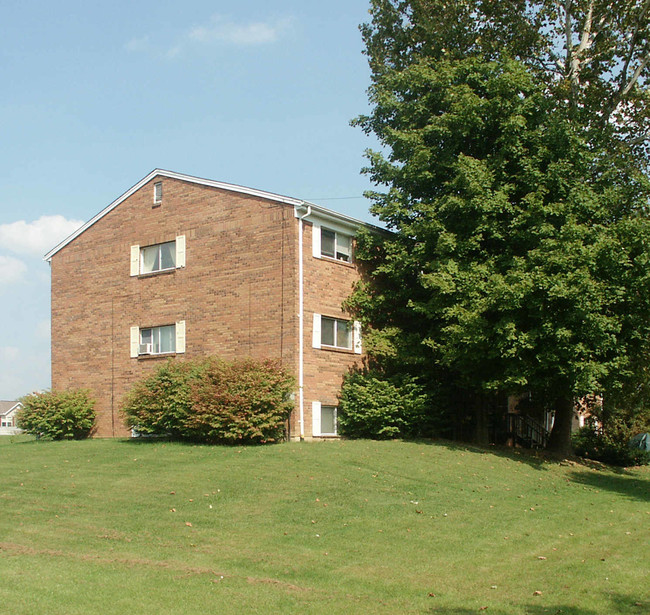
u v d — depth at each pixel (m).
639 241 20.39
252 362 21.22
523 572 10.11
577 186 21.66
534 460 22.41
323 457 18.30
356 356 24.19
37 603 7.96
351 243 24.70
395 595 8.91
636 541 12.44
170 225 25.42
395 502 14.49
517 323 20.31
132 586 8.77
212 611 7.99
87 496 14.45
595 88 26.75
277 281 22.38
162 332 25.39
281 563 10.20
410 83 24.98
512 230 21.75
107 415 26.47
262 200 23.05
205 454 18.84
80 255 28.14
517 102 22.23
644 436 31.23
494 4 26.78
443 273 21.31
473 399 25.83
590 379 19.50
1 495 14.64
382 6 29.58
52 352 28.53
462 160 21.92
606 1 26.08
